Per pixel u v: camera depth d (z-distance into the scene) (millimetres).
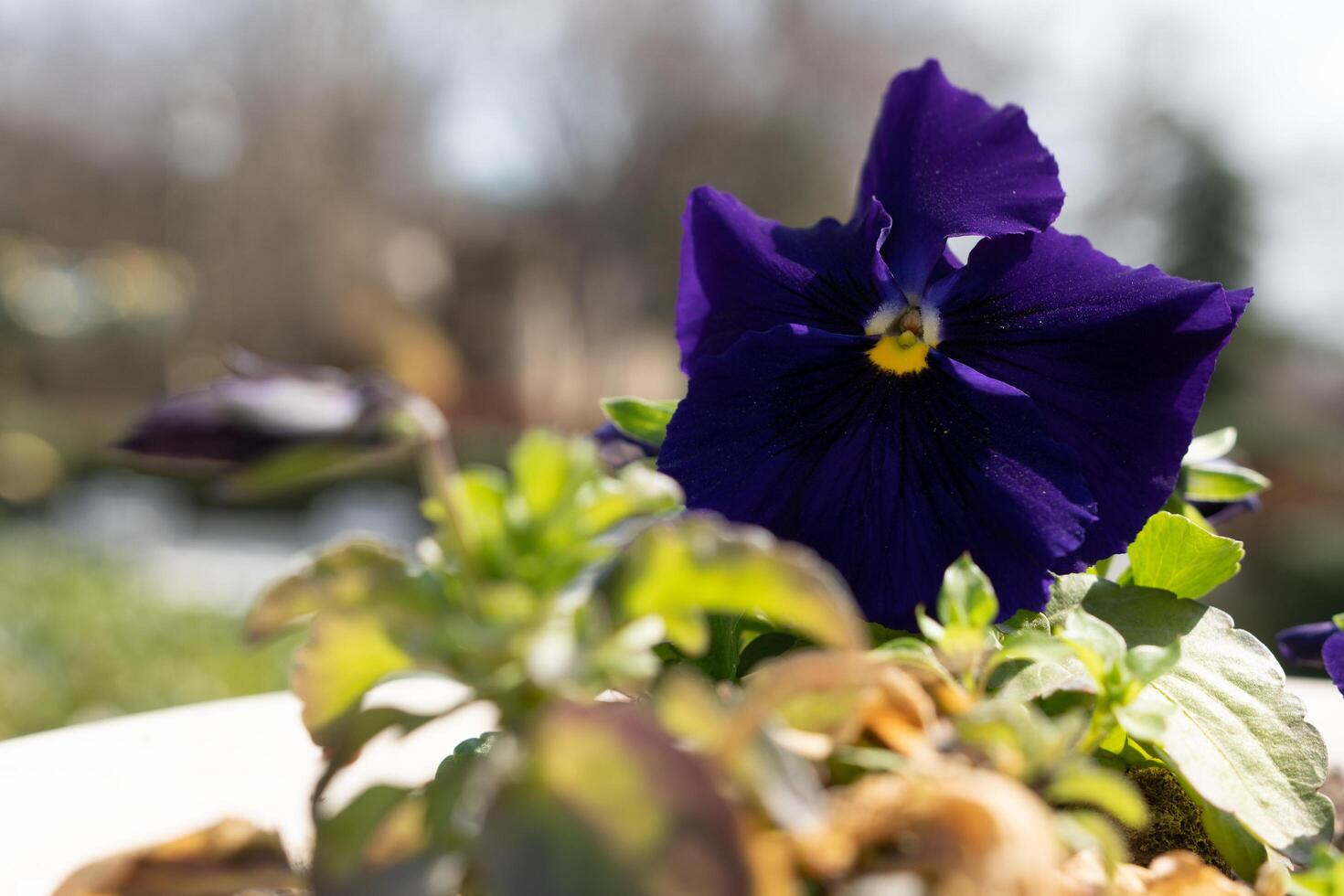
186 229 4234
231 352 194
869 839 184
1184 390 233
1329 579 2451
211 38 4266
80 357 3865
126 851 205
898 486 235
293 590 193
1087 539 234
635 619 190
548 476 192
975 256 240
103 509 2619
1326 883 195
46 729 957
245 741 312
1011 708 198
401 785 196
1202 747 220
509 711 193
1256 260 3873
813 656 183
